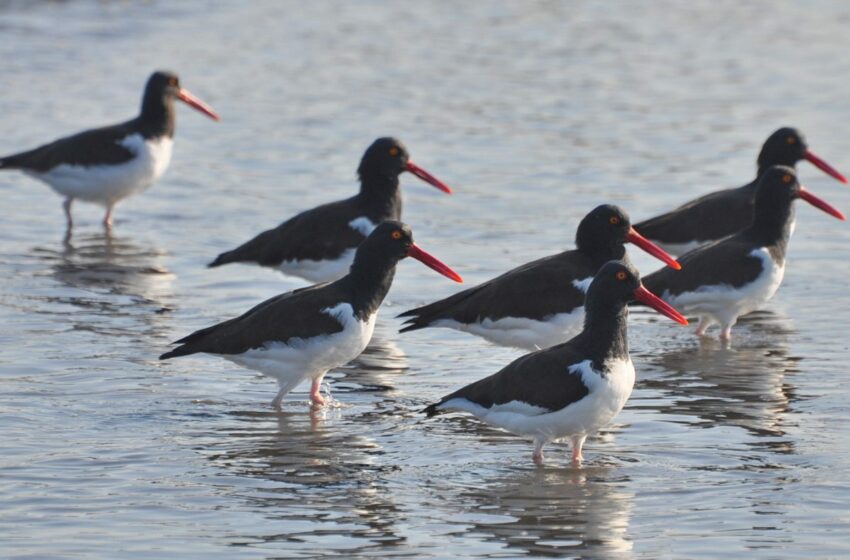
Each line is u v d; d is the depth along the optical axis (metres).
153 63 31.88
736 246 16.42
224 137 26.53
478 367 15.43
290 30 36.09
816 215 22.19
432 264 14.12
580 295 14.78
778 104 29.62
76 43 33.44
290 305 13.77
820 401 14.17
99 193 20.88
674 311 12.34
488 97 29.98
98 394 14.12
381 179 17.61
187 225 21.28
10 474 11.98
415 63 33.00
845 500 11.57
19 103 27.84
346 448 12.88
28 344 15.60
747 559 10.45
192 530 10.93
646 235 18.81
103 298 17.55
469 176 24.12
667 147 26.20
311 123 27.58
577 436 12.48
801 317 17.34
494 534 10.91
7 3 36.78
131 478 11.98
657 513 11.36
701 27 37.78
